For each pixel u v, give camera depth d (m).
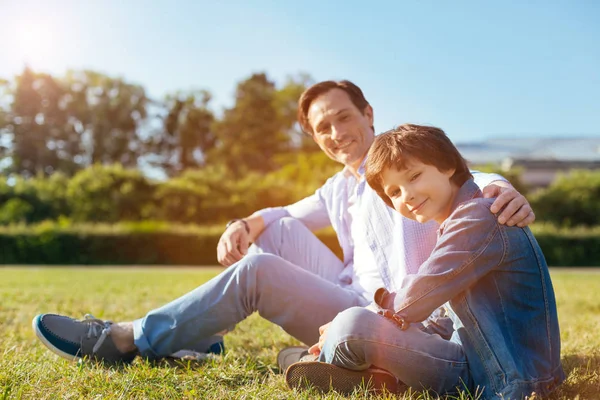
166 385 1.95
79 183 22.48
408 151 1.79
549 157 37.84
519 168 23.81
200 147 40.38
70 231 17.53
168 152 40.97
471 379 1.86
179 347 2.19
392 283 2.34
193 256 17.70
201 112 40.00
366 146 2.68
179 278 9.30
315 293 2.15
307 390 1.88
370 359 1.83
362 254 2.49
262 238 2.78
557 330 1.83
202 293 2.14
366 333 1.80
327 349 1.88
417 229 2.24
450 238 1.77
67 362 2.25
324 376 1.90
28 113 38.09
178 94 40.81
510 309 1.78
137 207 22.34
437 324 2.08
